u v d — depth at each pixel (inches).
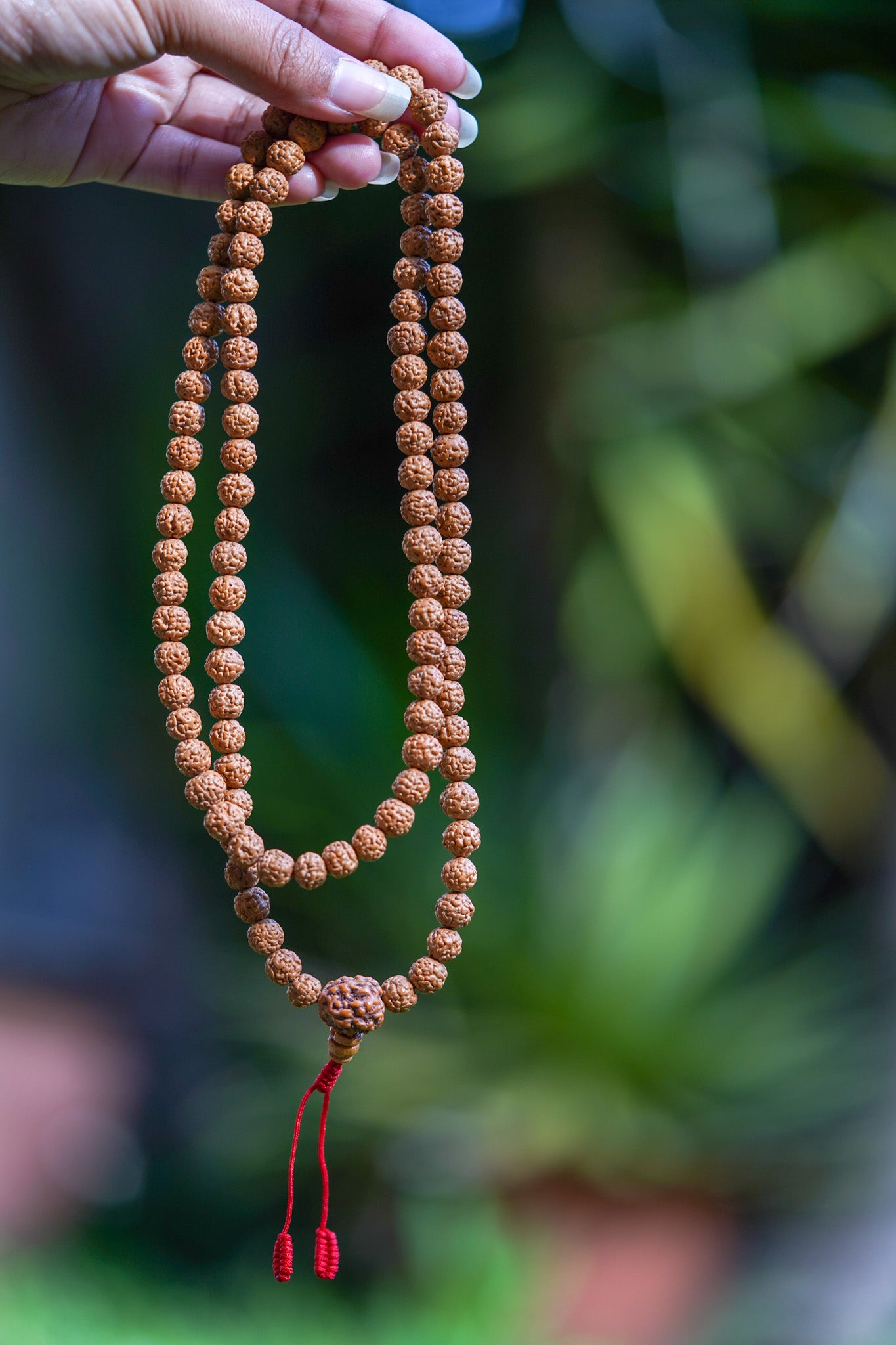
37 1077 79.0
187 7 36.0
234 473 36.6
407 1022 65.8
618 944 64.3
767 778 66.4
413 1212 58.3
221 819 36.2
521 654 72.9
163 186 38.9
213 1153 65.6
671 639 59.1
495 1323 52.7
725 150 55.0
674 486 58.4
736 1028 64.6
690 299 59.4
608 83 57.3
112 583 88.2
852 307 56.8
